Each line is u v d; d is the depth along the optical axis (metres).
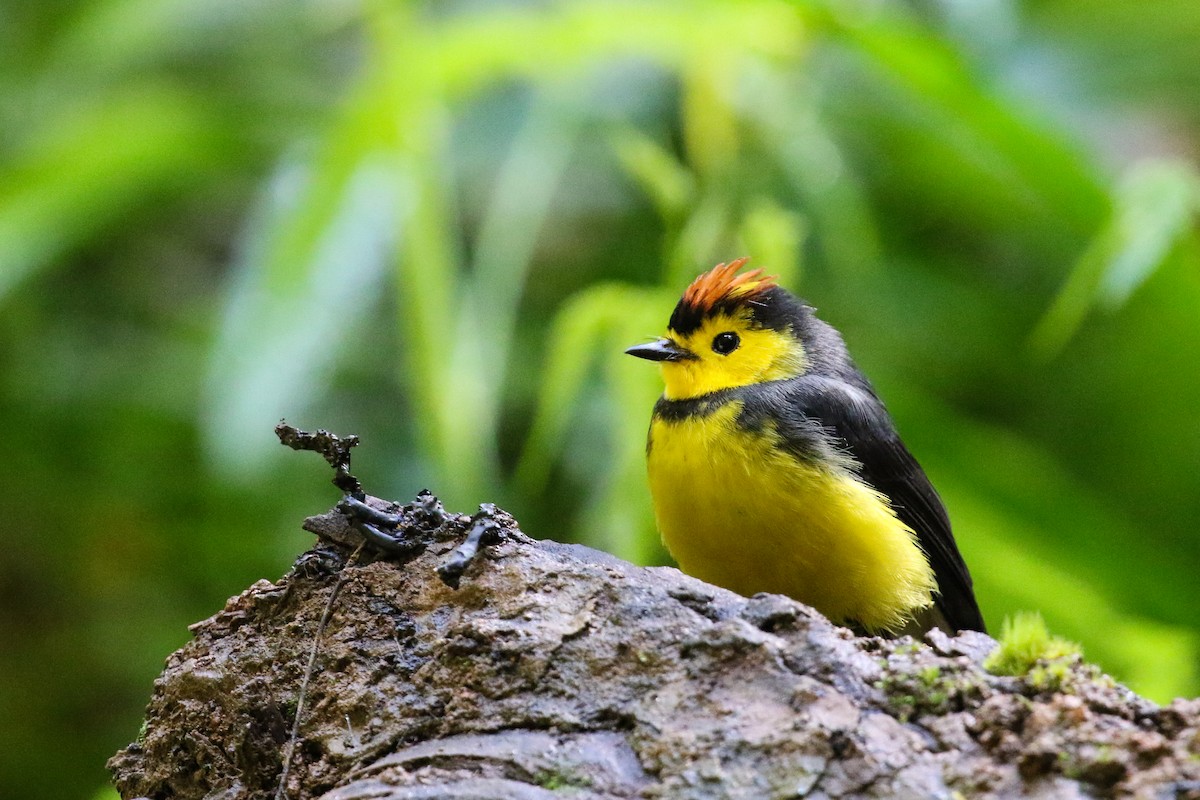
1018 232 12.49
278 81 12.44
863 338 12.03
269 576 11.24
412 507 5.50
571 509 10.95
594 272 12.06
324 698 5.06
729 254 10.34
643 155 10.41
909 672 4.57
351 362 11.59
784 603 4.81
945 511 8.13
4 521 11.52
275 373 9.33
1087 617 9.67
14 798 11.23
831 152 10.92
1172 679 9.30
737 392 7.44
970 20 10.65
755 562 7.15
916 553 7.37
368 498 5.49
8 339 11.80
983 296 12.61
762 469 7.00
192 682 5.30
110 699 11.59
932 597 7.98
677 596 4.93
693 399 7.54
